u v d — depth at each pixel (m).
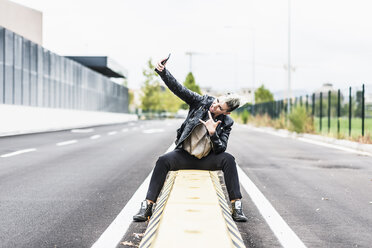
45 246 4.18
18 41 25.02
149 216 4.88
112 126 34.94
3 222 5.01
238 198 5.01
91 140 17.64
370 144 16.48
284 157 12.38
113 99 57.66
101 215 5.35
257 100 107.56
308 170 9.74
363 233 4.74
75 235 4.53
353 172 9.54
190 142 4.96
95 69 53.75
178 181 4.50
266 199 6.45
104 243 4.27
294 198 6.58
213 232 3.03
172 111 86.12
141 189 7.01
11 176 8.24
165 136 20.62
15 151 12.72
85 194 6.61
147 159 11.09
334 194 6.96
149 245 3.38
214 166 5.10
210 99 5.06
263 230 4.79
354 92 20.08
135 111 84.38
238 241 3.46
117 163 10.27
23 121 23.05
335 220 5.28
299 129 24.97
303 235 4.63
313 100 26.88
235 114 66.62
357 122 31.91
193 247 2.81
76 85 38.56
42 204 5.92
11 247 4.14
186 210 3.49
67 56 49.44
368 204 6.24
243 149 14.72
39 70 28.77
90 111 42.25
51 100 31.48
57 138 18.58
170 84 4.87
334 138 20.38
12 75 24.25
